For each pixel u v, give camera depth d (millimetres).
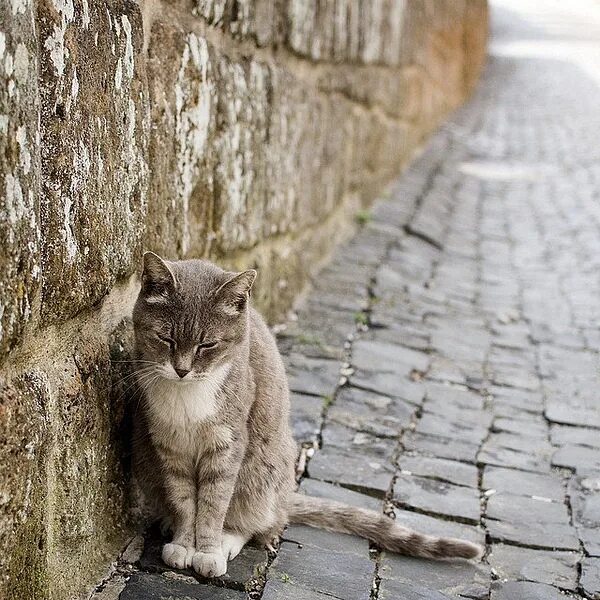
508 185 5195
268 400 1775
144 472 1734
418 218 3887
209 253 2090
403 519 1901
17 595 1446
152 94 1790
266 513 1771
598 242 3877
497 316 2910
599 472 2096
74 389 1565
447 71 7121
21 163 1394
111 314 1709
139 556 1695
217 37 2086
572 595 1758
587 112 8055
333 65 2980
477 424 2252
